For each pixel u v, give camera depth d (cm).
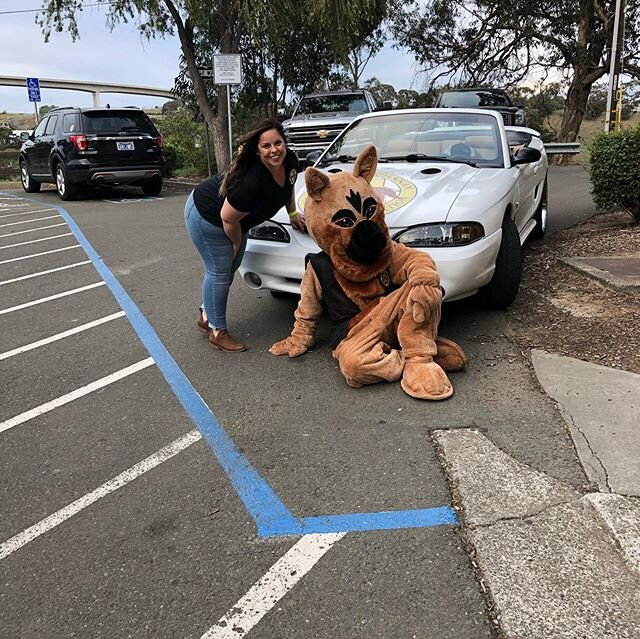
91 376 430
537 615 214
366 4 1603
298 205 466
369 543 254
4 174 2172
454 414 350
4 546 263
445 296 433
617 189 797
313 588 232
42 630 220
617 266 598
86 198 1484
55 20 1678
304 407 371
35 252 840
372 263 389
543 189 797
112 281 678
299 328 442
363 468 305
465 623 213
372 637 210
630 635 205
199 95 1769
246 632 215
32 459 329
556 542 247
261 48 1653
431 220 428
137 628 219
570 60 2456
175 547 258
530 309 520
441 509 272
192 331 513
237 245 430
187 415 369
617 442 312
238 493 292
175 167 2081
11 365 454
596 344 433
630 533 248
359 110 1476
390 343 400
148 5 1590
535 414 345
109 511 284
